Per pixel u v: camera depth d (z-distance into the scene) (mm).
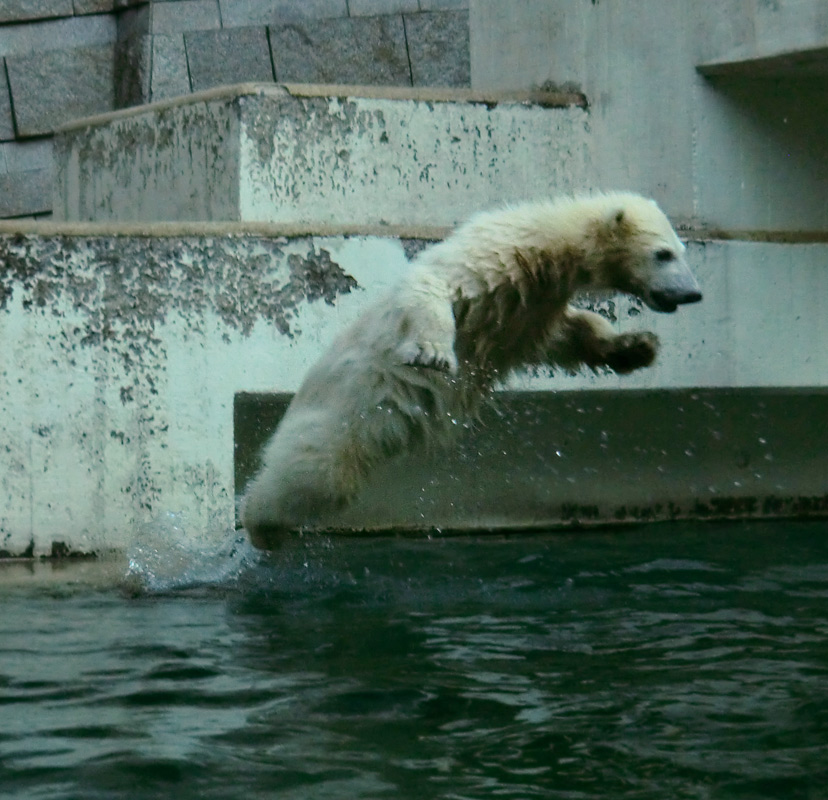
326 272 6547
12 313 6078
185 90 11148
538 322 5812
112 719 3207
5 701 3363
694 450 8070
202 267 6352
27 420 6129
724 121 7508
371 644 4078
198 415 6379
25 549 6145
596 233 5633
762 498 8242
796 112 7734
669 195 7590
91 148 8875
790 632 4285
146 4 11180
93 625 4398
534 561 5898
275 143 7004
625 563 5848
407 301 5176
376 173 7277
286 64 11398
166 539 6145
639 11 7680
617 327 7109
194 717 3230
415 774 2820
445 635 4219
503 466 7613
